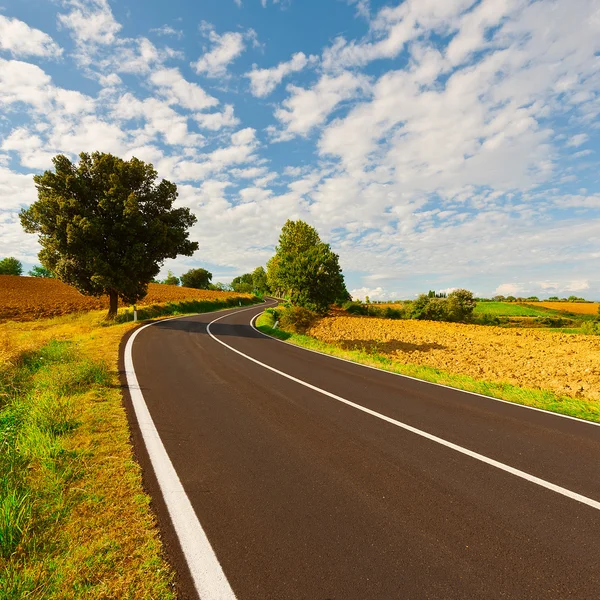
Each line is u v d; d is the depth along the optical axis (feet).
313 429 16.52
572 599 7.04
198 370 28.43
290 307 88.33
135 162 69.92
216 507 9.96
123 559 7.77
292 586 7.19
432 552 8.39
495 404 22.04
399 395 23.45
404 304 168.96
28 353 28.50
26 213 64.34
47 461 11.84
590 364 43.14
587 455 14.47
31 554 7.82
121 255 66.90
